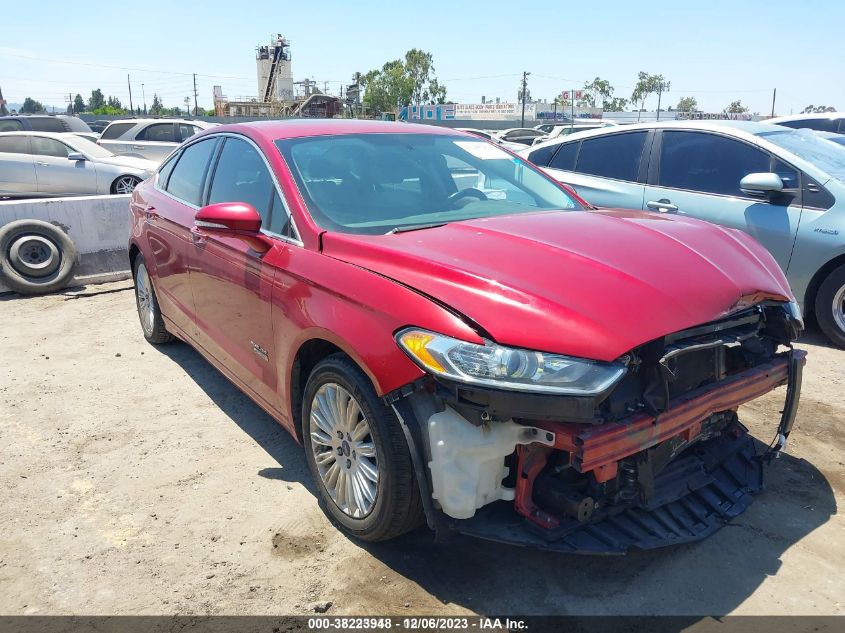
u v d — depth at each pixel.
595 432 2.35
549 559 2.88
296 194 3.37
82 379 4.95
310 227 3.19
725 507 3.01
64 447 3.93
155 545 3.02
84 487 3.50
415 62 107.25
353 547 2.98
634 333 2.39
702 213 5.89
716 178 5.93
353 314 2.74
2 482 3.55
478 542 3.00
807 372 4.94
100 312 6.71
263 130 3.91
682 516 2.87
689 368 2.72
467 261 2.68
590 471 2.61
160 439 4.02
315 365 3.07
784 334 3.11
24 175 12.98
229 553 2.96
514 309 2.41
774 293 2.94
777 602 2.60
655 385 2.51
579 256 2.73
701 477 3.04
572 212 3.53
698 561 2.85
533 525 2.58
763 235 5.56
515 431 2.44
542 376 2.28
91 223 7.80
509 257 2.71
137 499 3.39
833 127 10.06
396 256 2.78
